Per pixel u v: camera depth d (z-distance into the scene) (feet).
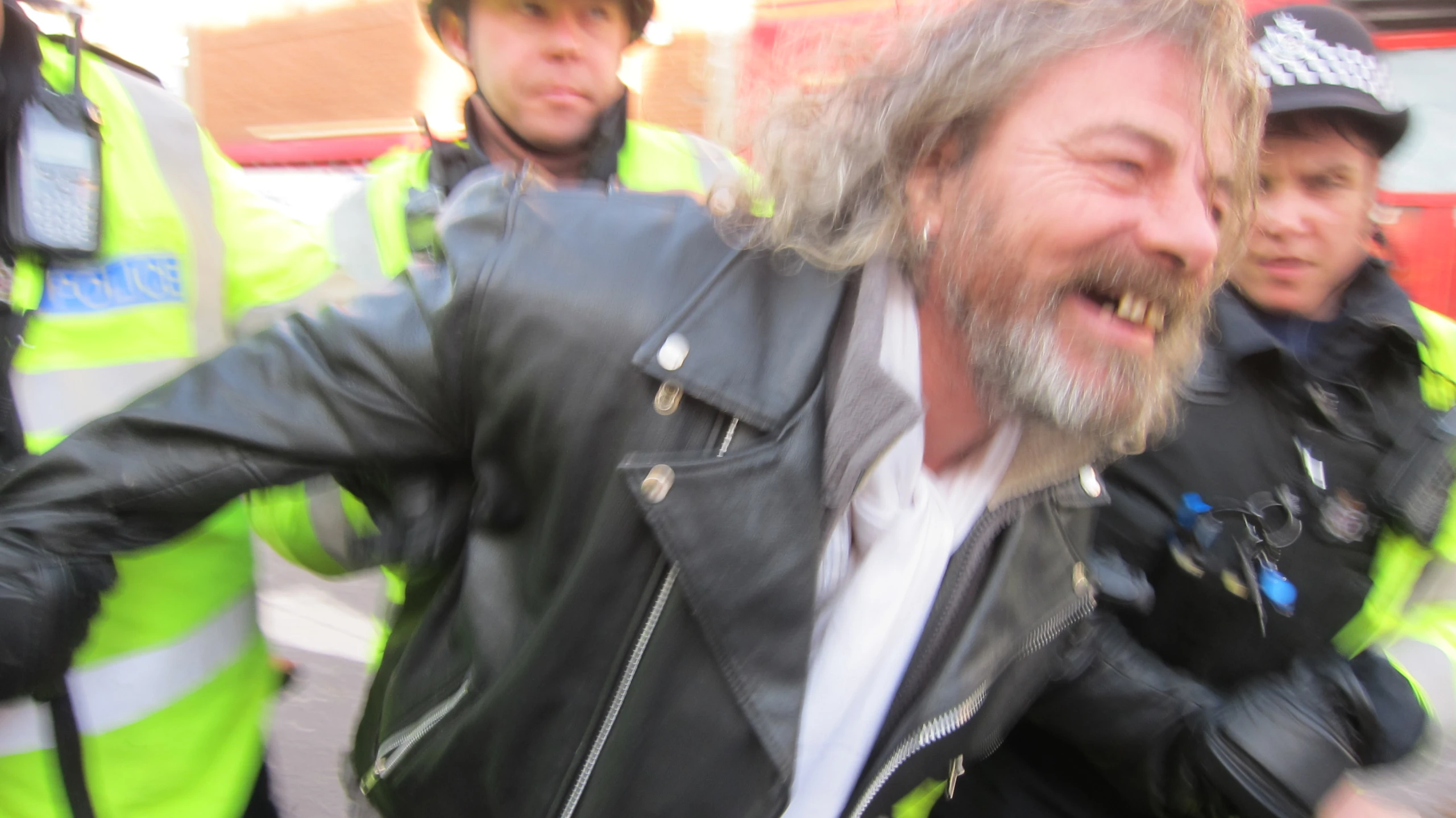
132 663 3.52
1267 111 3.62
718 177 3.24
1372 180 3.95
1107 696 3.78
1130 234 2.62
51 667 2.87
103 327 3.42
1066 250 2.64
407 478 3.02
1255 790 3.26
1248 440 3.80
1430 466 3.67
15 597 2.59
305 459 2.77
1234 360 3.81
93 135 3.40
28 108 3.23
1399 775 3.92
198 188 3.84
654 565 2.68
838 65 3.07
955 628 3.18
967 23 2.77
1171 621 3.92
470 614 2.93
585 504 2.72
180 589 3.69
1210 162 2.73
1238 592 3.72
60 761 3.34
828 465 2.72
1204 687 3.76
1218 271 3.08
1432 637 3.88
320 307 2.93
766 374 2.70
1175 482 3.84
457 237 2.84
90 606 2.87
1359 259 3.97
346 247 5.41
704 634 2.68
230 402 2.73
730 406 2.63
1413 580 4.10
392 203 5.43
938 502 3.08
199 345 3.79
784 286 2.86
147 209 3.58
